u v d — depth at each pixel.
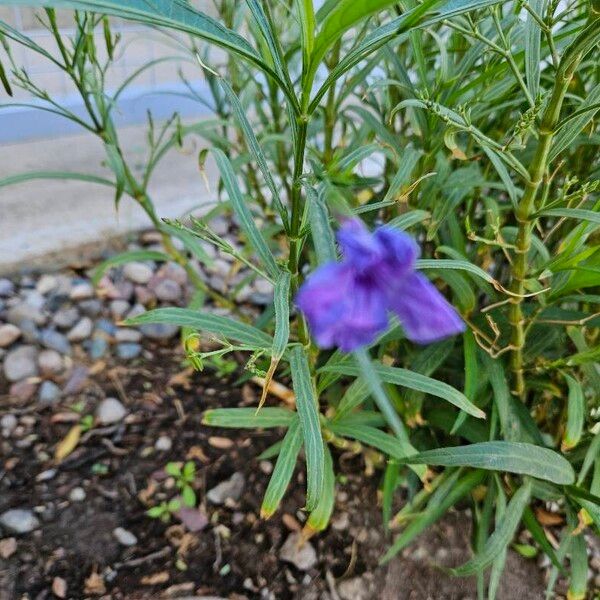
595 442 0.36
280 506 0.47
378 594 0.43
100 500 0.47
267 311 0.45
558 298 0.35
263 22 0.24
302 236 0.28
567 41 0.36
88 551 0.44
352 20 0.20
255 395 0.54
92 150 0.72
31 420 0.51
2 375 0.55
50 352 0.56
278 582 0.43
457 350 0.44
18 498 0.46
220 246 0.31
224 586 0.43
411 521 0.43
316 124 0.47
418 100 0.32
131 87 0.72
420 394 0.41
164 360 0.58
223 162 0.30
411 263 0.18
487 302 0.47
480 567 0.36
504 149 0.29
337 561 0.44
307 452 0.28
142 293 0.63
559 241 0.44
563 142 0.29
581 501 0.36
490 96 0.35
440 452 0.33
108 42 0.41
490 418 0.43
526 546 0.45
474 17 0.36
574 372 0.42
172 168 0.76
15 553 0.43
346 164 0.32
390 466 0.42
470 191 0.44
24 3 0.18
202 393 0.54
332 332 0.18
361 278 0.19
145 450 0.50
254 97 0.52
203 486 0.48
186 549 0.44
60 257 0.66
